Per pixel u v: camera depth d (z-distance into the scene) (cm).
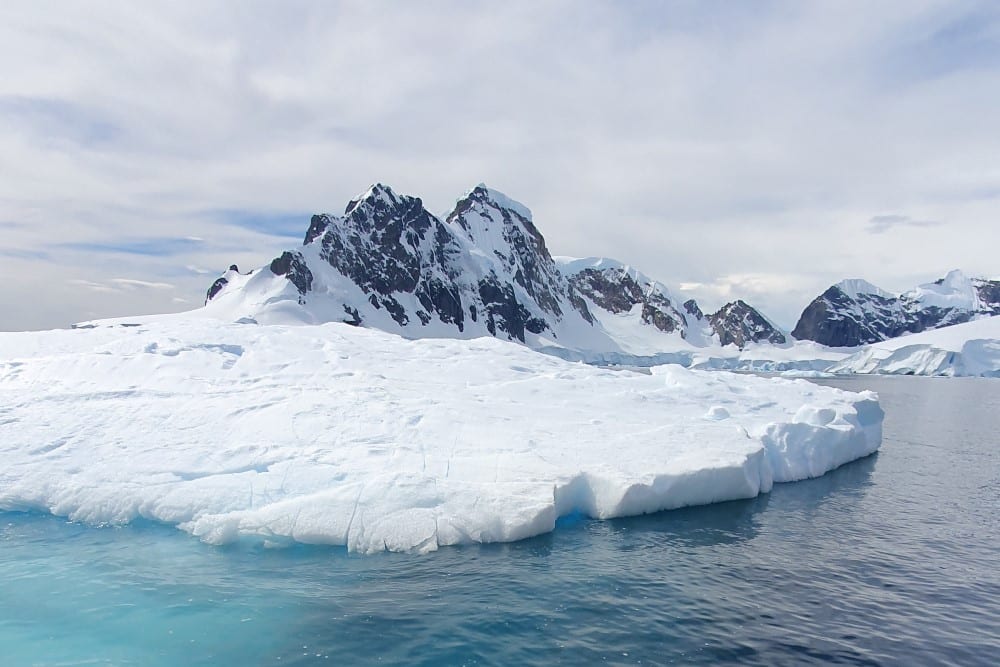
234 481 1149
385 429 1402
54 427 1382
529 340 15900
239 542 1038
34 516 1130
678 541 1118
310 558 982
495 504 1089
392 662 698
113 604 825
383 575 925
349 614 807
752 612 839
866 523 1276
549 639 752
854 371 12600
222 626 774
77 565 941
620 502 1221
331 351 2320
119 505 1106
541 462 1269
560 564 987
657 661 707
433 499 1090
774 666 702
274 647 729
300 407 1523
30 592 855
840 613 842
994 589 935
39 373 1892
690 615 823
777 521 1269
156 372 1906
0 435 1331
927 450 2311
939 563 1045
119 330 2491
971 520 1314
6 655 708
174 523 1091
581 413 1733
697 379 2427
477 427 1467
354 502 1067
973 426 3183
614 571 966
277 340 2459
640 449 1429
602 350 17738
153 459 1232
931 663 715
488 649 727
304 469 1175
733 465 1370
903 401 5025
